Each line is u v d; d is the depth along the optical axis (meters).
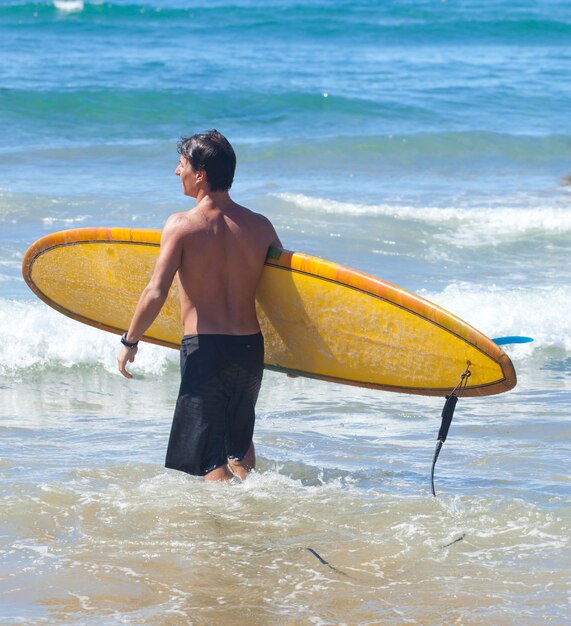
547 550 12.80
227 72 83.12
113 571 11.95
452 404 14.54
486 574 12.04
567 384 22.19
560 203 43.91
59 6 133.12
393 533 13.33
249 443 15.43
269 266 14.84
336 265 14.62
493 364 14.05
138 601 11.17
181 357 14.69
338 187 46.44
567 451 17.42
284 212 39.22
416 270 32.25
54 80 73.50
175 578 11.80
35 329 23.45
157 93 66.50
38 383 21.42
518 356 24.17
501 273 32.19
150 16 133.75
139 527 13.35
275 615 10.88
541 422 19.30
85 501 14.23
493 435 18.45
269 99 67.12
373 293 14.59
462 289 29.42
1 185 42.72
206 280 14.31
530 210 41.09
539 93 77.06
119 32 118.38
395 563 12.34
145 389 21.50
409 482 15.61
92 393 21.00
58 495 14.40
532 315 26.05
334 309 14.94
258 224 14.75
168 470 15.79
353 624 10.69
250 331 14.66
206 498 14.45
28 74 77.00
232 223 14.45
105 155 51.66
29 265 17.53
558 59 105.56
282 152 53.09
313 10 146.88
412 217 39.47
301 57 99.62
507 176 51.03
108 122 61.41
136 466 15.92
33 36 111.50
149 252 16.05
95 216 37.31
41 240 17.05
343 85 77.75
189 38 115.38
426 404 20.75
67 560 12.23
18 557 12.26
